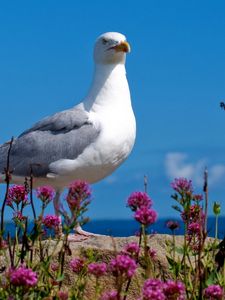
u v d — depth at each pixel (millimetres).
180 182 5953
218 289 5449
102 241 8070
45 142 10328
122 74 10508
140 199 5504
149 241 8008
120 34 10617
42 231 6129
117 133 10078
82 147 10047
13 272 4926
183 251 6250
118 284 4711
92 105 10406
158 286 4859
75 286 6156
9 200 6449
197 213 6434
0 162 10680
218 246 6574
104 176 10398
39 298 5602
